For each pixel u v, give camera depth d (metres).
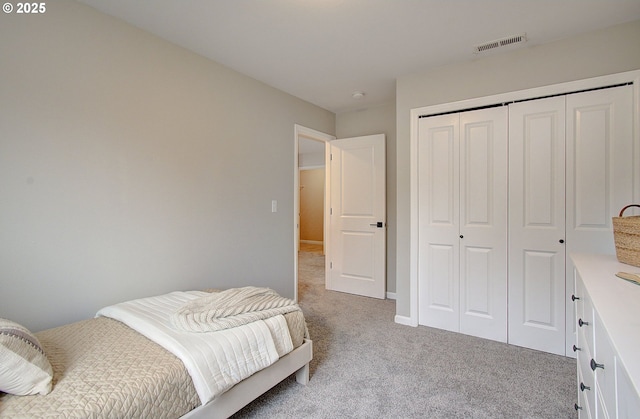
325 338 2.67
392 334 2.75
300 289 4.25
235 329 1.56
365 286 3.92
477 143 2.64
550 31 2.20
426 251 2.90
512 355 2.35
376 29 2.17
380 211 3.81
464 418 1.67
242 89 2.90
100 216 1.96
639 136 2.07
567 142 2.30
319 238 9.11
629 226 1.48
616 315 0.86
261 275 3.12
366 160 3.91
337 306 3.52
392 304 3.60
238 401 1.52
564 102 2.31
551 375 2.08
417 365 2.21
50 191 1.75
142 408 1.14
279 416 1.69
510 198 2.52
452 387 1.95
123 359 1.31
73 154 1.84
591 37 2.21
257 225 3.08
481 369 2.16
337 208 4.13
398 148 3.00
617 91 2.14
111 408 1.07
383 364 2.23
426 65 2.75
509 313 2.54
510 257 2.52
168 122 2.32
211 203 2.64
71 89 1.82
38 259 1.72
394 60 2.65
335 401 1.81
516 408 1.75
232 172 2.81
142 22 2.08
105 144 1.98
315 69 2.83
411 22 2.09
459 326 2.77
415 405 1.78
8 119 1.61
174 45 2.36
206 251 2.60
